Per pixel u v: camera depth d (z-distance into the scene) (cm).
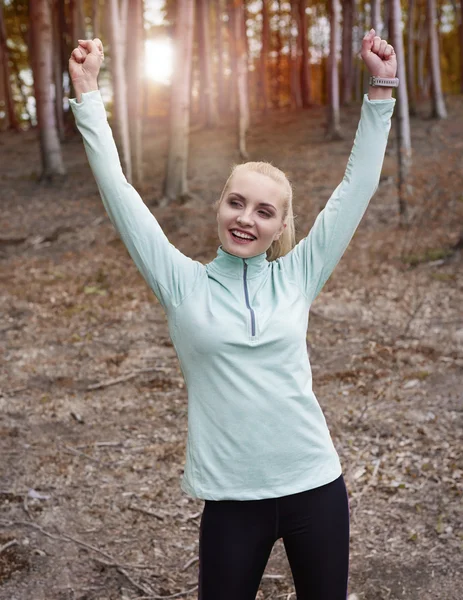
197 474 182
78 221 1320
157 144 2328
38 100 1695
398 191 1095
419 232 1002
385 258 934
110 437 476
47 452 454
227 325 176
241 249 182
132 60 1565
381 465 418
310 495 181
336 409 502
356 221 194
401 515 365
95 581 321
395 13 1091
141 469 430
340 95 3338
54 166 1709
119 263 1009
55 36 2402
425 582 312
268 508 180
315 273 192
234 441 177
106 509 384
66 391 562
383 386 538
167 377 586
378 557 333
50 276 953
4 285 911
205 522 184
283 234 201
